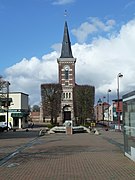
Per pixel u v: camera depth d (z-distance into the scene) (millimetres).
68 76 108875
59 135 46125
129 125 17703
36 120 129000
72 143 29266
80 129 53719
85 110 83312
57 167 14859
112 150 22594
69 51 110875
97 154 20094
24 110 86062
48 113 84438
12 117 81750
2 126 61344
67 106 106438
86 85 84812
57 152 21453
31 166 15266
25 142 31406
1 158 18422
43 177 12320
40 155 19828
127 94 18391
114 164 15641
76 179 11797
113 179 11758
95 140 33281
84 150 22656
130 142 17438
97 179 11766
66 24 113125
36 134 48750
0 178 12148
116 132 53500
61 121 98625
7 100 64750
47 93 84500
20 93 82438
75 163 16109
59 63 109312
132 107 16828
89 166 15055
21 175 12797
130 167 14664
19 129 72250
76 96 85188
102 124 94438
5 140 34719
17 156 19391
